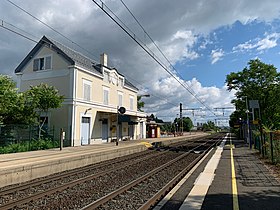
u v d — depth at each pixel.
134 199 8.07
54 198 8.38
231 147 27.12
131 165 16.14
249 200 7.08
